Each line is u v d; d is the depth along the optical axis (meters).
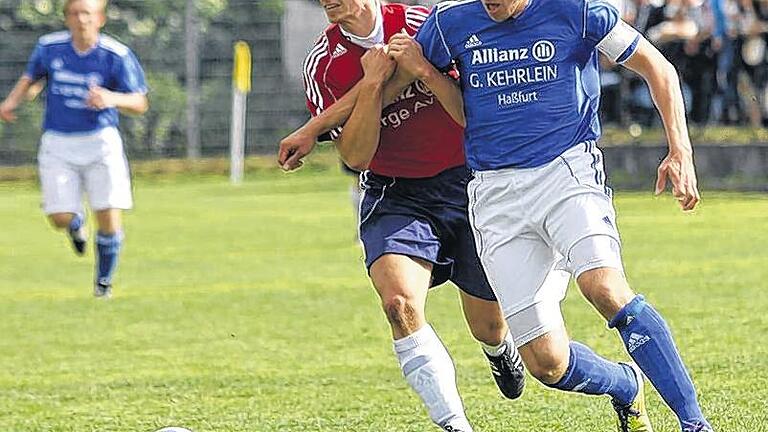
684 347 19.97
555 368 13.12
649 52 12.93
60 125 29.47
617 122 52.69
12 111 29.81
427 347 13.59
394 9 14.38
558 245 12.71
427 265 14.15
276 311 25.59
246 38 75.81
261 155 75.19
